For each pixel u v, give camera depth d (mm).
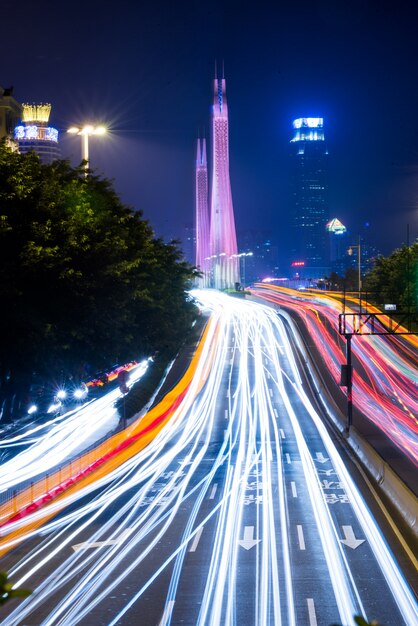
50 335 44344
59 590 23703
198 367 95312
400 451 50281
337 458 47000
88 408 67125
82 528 31469
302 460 46594
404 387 81812
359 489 37750
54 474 40000
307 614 21109
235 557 26781
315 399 75250
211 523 31688
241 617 20984
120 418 58156
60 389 65250
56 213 44844
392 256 132625
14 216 41469
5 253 41531
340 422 59375
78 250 45688
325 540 28750
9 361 45250
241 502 35500
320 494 36812
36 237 42000
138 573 25188
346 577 24344
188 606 21938
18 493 36031
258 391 80188
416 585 23484
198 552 27484
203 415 67750
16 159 44625
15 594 7168
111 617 21219
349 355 56094
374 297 138625
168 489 38938
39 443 51969
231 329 127812
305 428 60000
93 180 61156
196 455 49438
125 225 65125
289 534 29688
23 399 64688
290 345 111125
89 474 44094
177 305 85625
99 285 49156
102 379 59938
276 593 22953
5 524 32719
